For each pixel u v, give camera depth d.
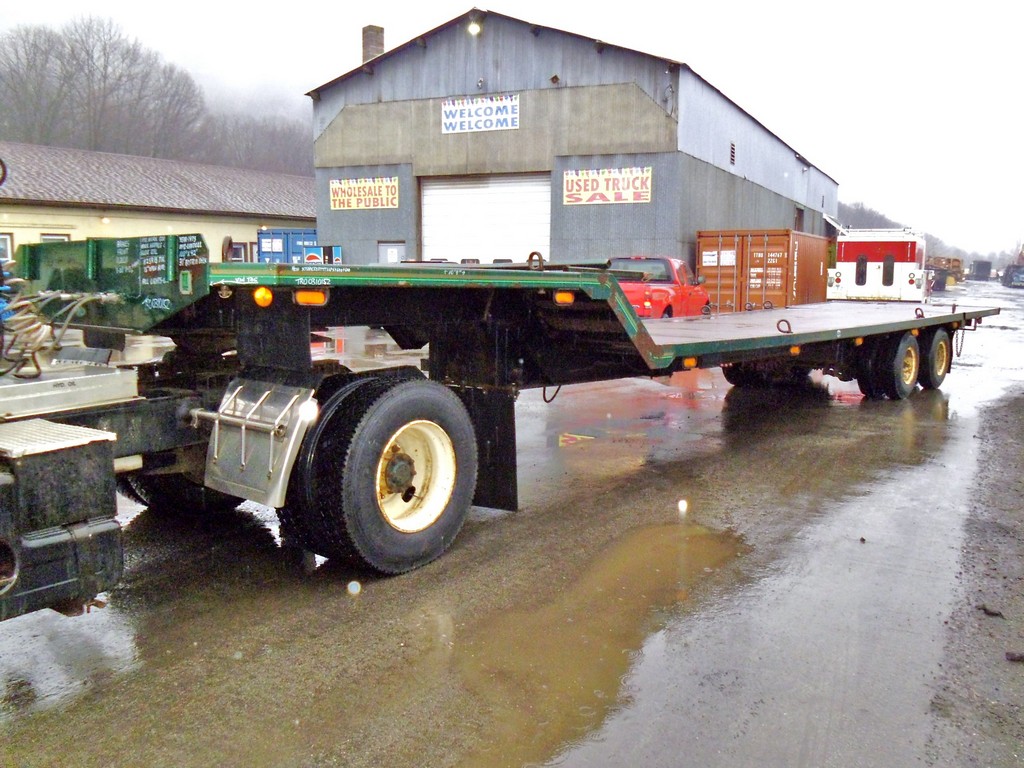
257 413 4.20
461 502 4.85
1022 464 7.09
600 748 2.94
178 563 4.77
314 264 3.90
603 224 25.92
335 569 4.65
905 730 3.05
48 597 3.14
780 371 11.20
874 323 9.77
